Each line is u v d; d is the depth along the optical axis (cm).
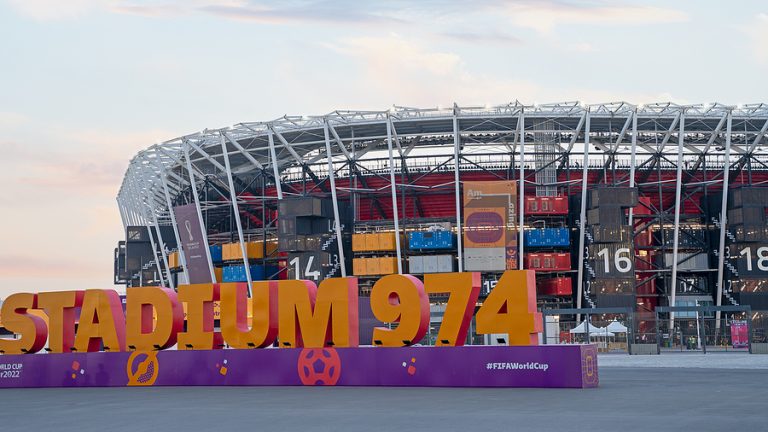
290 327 4162
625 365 5947
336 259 10875
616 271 10181
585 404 2927
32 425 2681
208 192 12238
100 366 4491
